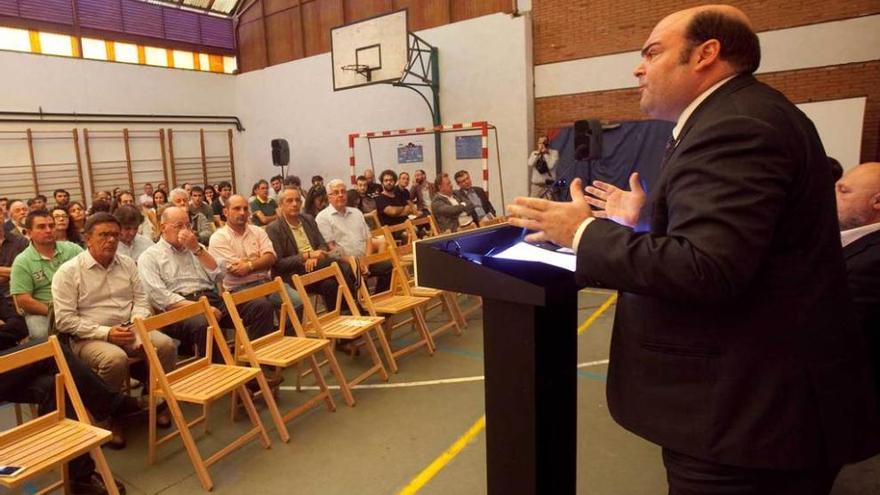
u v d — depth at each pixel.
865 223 1.99
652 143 7.52
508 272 0.91
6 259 4.20
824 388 0.88
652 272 0.80
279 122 11.84
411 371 3.63
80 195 10.12
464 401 3.16
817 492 0.95
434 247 1.00
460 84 9.02
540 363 0.96
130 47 10.80
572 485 1.10
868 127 6.34
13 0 9.24
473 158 9.01
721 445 0.89
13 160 9.34
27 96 9.44
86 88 10.13
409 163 9.86
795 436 0.87
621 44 7.75
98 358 2.65
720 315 0.89
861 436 0.93
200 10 11.80
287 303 3.14
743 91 0.91
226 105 12.40
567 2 8.11
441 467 2.48
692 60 0.96
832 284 0.91
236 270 3.62
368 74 8.95
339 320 3.52
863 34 6.21
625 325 1.02
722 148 0.82
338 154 10.93
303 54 11.20
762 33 6.78
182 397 2.39
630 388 1.00
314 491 2.33
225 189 8.52
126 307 2.99
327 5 10.66
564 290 0.93
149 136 11.09
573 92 8.23
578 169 8.10
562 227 0.91
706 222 0.79
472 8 8.95
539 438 0.98
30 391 2.34
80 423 2.18
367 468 2.49
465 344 4.14
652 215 0.97
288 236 4.18
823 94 6.51
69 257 3.40
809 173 0.86
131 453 2.67
